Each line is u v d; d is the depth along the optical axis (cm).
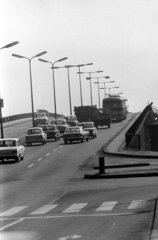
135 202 2280
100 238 1523
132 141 6053
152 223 1723
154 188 2783
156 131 7600
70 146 6381
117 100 11300
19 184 3369
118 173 3516
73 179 3497
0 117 6278
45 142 7081
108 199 2455
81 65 10450
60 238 1547
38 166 4497
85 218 1914
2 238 1591
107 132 8562
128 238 1505
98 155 5131
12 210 2252
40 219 1950
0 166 4644
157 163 4181
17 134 9369
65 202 2442
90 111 10350
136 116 13488
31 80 8381
